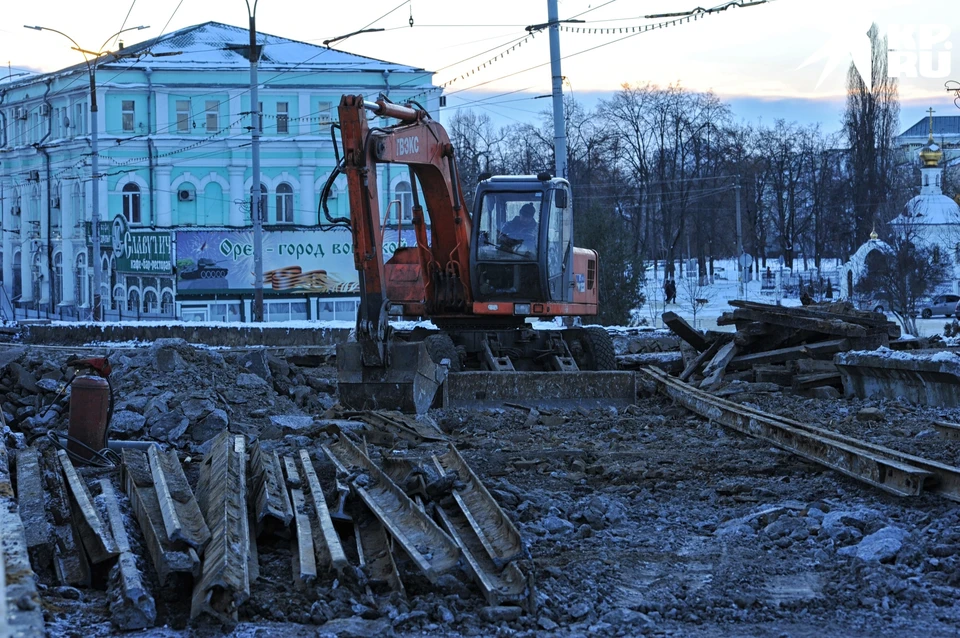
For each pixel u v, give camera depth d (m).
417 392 14.86
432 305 18.28
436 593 7.30
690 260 85.00
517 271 18.11
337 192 59.09
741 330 19.41
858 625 6.84
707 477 11.20
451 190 17.73
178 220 58.62
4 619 3.98
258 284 34.16
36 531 7.76
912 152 112.75
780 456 12.03
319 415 14.56
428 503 9.23
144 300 53.31
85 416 11.74
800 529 8.89
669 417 15.55
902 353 16.62
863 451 10.71
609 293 40.03
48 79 61.88
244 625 6.72
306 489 9.42
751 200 81.62
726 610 7.12
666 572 8.03
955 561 7.88
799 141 83.19
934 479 9.73
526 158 84.06
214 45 59.22
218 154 58.50
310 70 58.19
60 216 62.84
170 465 9.95
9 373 15.10
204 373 14.95
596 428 14.52
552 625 6.81
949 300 55.94
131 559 7.18
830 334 18.98
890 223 61.69
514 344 18.92
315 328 28.92
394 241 53.25
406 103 16.75
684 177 76.62
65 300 62.16
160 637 6.52
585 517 9.46
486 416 15.12
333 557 7.37
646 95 75.44
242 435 12.07
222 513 8.05
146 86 57.56
